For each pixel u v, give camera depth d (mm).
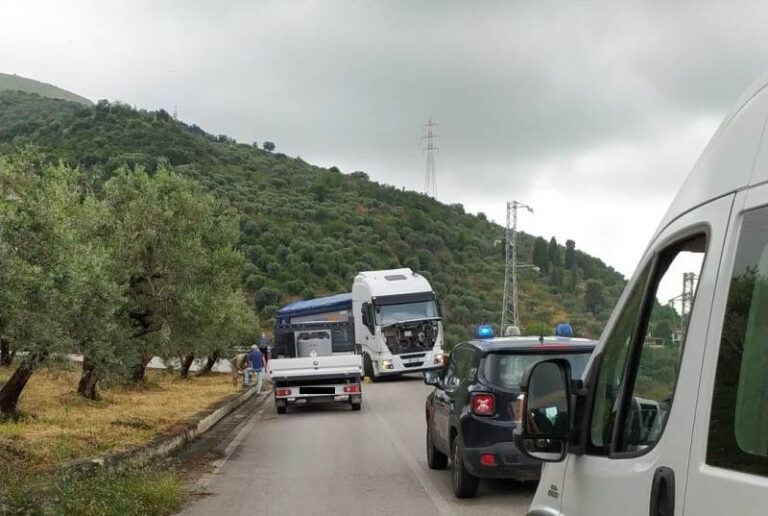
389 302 37250
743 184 2588
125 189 23203
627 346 3395
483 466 10023
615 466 3252
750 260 2441
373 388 33281
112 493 9789
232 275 25578
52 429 15719
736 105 2865
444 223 123250
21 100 166750
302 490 11555
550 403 3717
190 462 14711
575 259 88750
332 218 113125
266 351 41500
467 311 78625
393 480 12172
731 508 2303
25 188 15266
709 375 2539
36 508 8758
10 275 13062
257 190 119625
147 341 25500
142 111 124875
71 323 15094
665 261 3098
